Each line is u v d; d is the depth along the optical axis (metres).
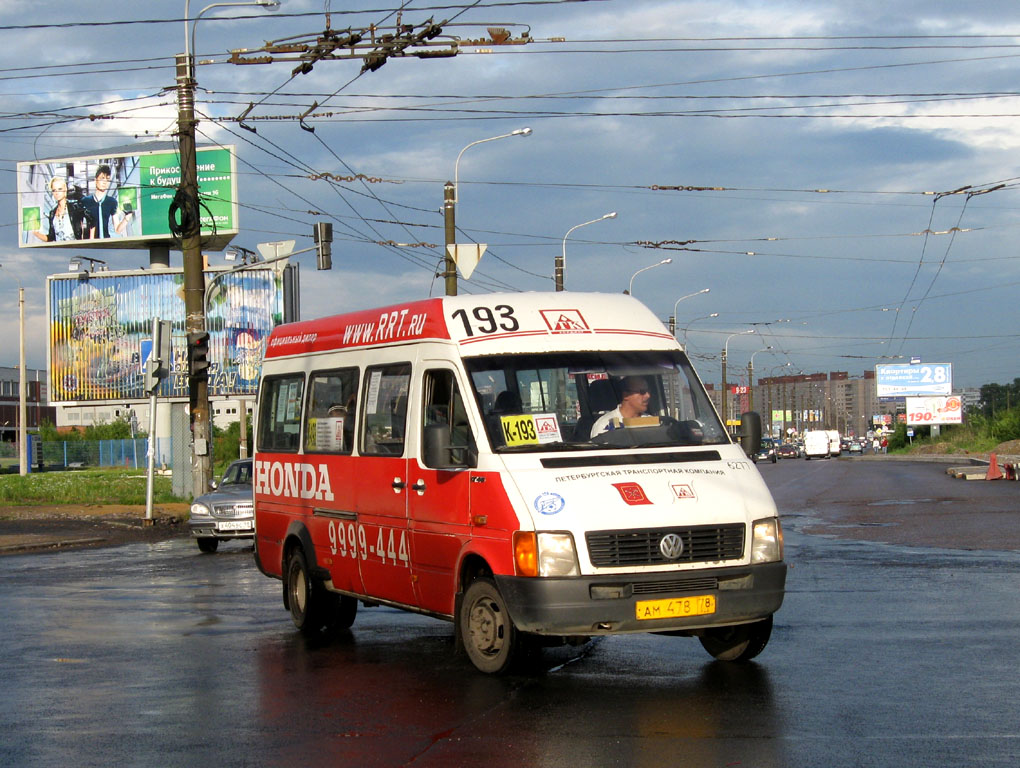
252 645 10.55
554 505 8.05
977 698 7.59
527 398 8.88
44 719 7.64
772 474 53.50
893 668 8.61
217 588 14.95
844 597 12.39
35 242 66.44
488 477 8.43
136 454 72.31
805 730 6.86
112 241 65.38
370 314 10.61
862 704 7.49
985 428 86.88
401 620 12.11
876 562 15.67
